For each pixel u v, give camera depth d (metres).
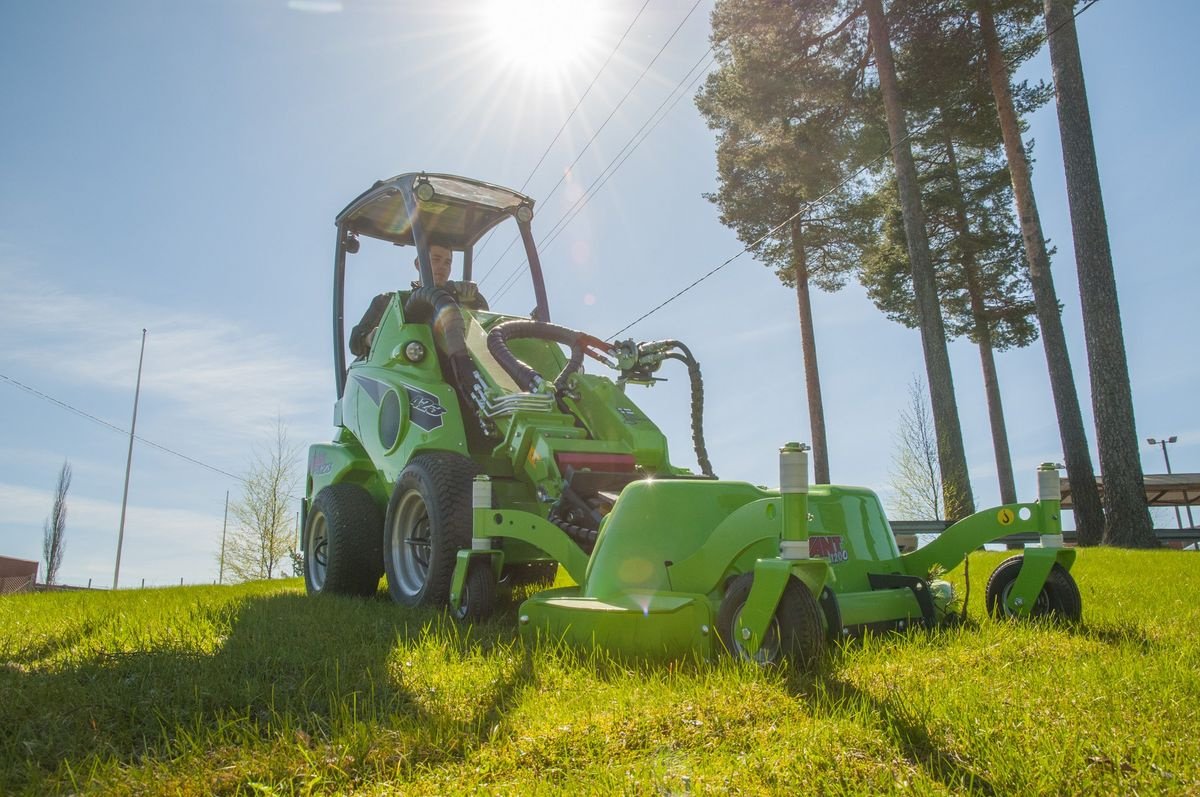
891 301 21.64
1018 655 2.97
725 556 3.24
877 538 4.11
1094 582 5.86
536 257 6.89
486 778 1.91
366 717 2.32
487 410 5.23
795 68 17.23
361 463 6.29
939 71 16.67
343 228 7.25
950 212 21.39
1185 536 16.41
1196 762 1.86
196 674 2.79
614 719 2.23
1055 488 3.90
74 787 1.88
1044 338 15.70
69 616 5.16
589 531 4.30
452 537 4.71
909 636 3.44
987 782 1.78
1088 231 12.90
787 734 2.07
